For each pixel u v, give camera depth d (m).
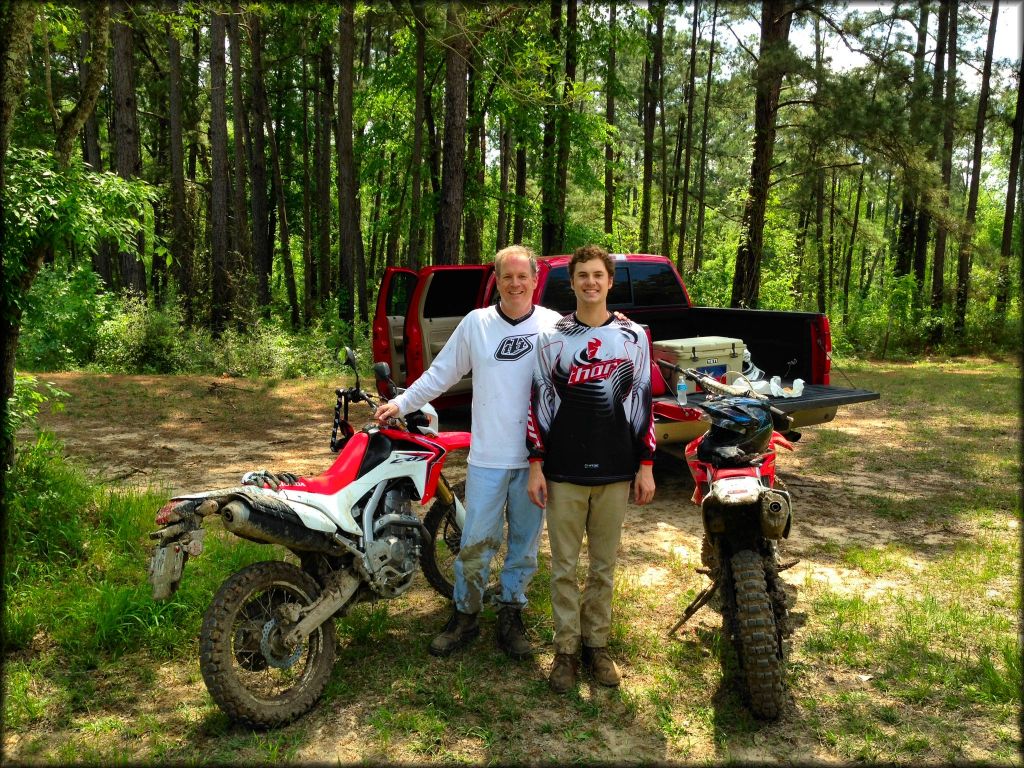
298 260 39.97
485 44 14.30
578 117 18.45
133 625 3.69
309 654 3.27
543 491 3.38
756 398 3.63
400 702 3.25
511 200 20.27
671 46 25.94
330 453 7.56
